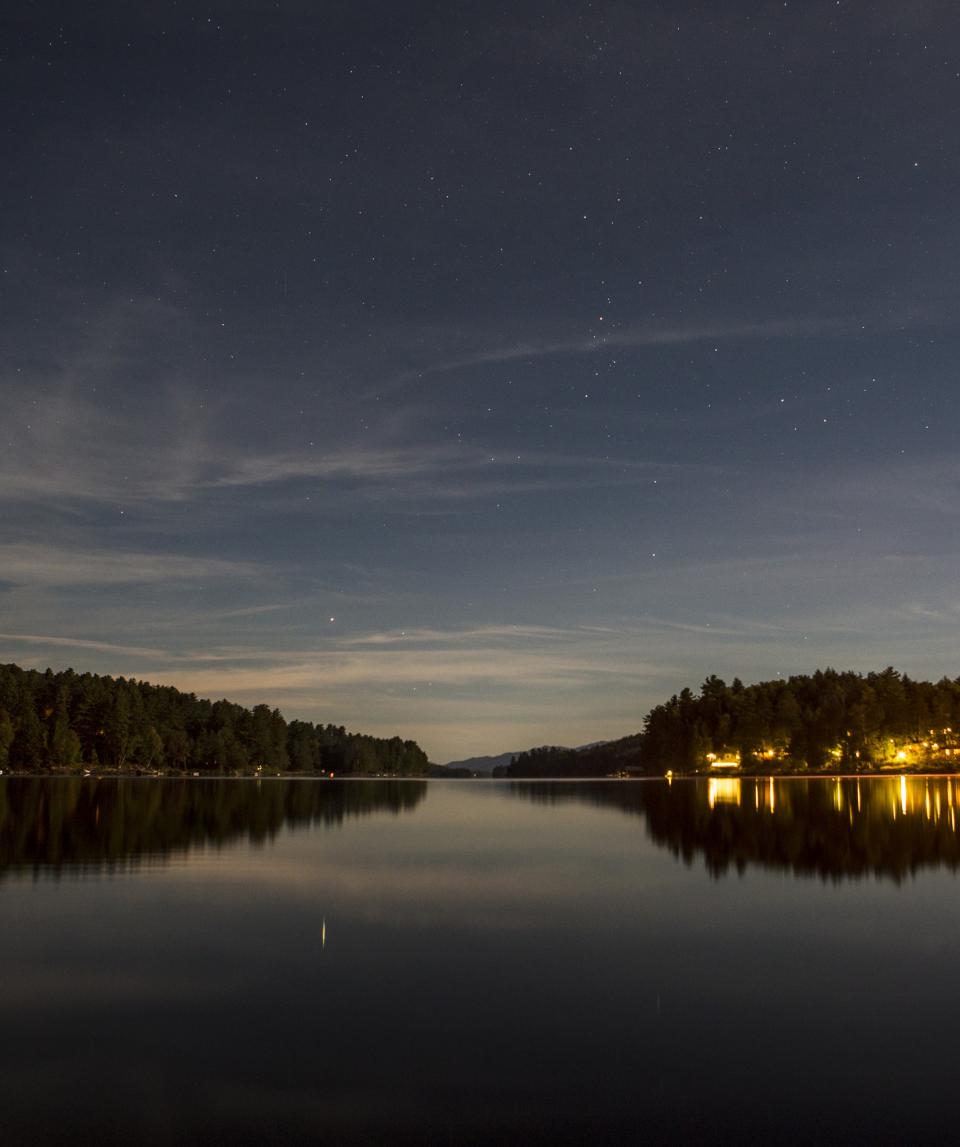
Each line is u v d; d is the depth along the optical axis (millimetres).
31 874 31141
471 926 22719
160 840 43000
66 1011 15914
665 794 100938
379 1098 12336
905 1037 14617
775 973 18344
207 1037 14617
